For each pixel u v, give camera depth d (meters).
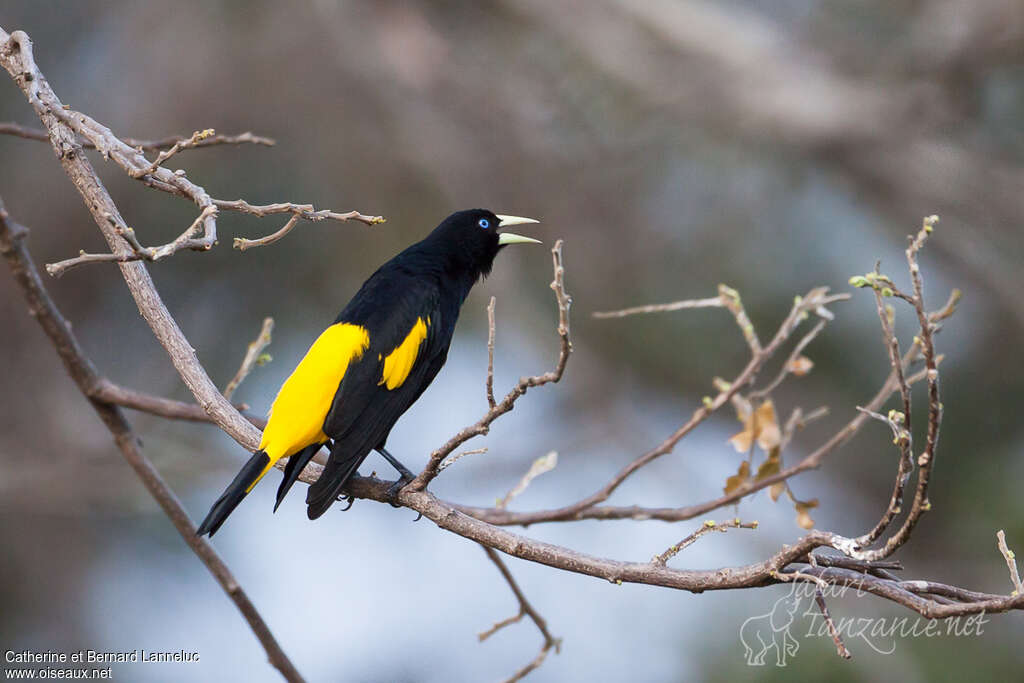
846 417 14.88
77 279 15.74
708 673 10.84
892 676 10.41
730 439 6.56
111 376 15.34
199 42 16.08
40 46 15.99
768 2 16.70
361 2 16.14
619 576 4.75
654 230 16.03
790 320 6.30
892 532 13.98
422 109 16.03
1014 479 13.52
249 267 15.30
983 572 13.03
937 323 5.93
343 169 15.95
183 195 4.79
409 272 6.82
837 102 14.95
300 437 5.72
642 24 15.97
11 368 15.46
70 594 14.58
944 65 14.62
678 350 15.63
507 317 15.77
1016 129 15.02
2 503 14.17
